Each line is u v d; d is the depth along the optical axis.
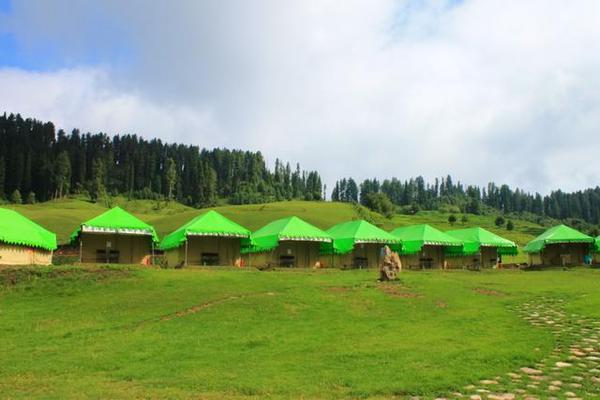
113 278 31.55
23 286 30.14
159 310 25.08
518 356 16.95
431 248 59.50
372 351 17.95
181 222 113.69
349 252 53.53
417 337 20.17
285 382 14.57
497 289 33.31
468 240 61.16
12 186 186.25
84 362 17.11
